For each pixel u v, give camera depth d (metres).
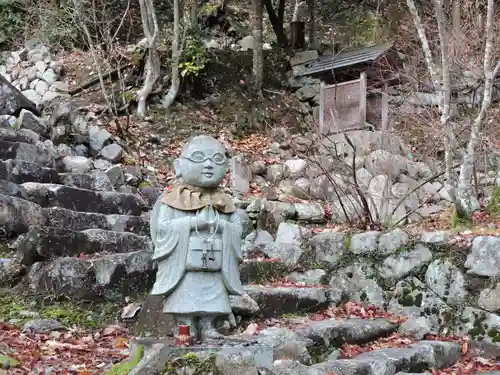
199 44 10.52
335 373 3.88
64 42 11.38
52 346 4.12
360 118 8.96
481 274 4.99
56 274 4.84
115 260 4.91
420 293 5.29
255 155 9.34
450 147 6.15
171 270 3.58
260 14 11.09
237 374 3.25
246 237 6.51
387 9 13.70
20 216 5.52
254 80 10.99
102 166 7.81
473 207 5.95
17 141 7.18
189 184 3.74
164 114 9.91
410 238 5.43
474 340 4.95
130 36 12.07
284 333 4.21
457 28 9.07
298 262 5.86
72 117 8.39
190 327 3.60
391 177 7.81
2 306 4.68
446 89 6.16
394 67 9.69
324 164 8.28
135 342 3.67
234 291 3.65
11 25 11.72
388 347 4.61
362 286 5.57
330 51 12.50
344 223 6.86
